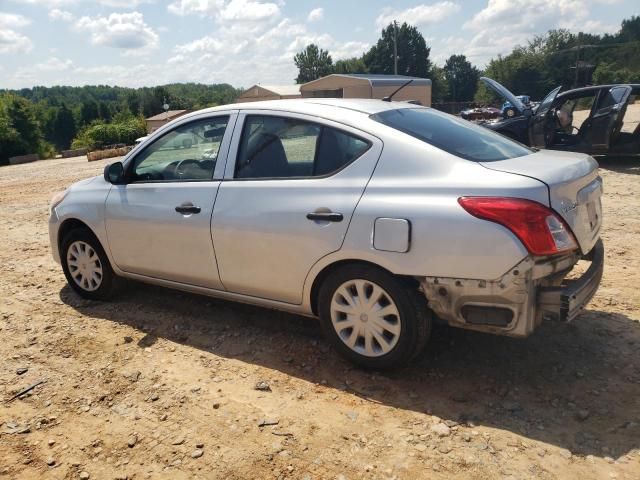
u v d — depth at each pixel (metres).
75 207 4.78
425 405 3.16
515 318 2.96
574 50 79.00
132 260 4.48
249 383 3.50
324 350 3.87
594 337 3.85
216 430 3.03
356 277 3.35
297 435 2.95
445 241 2.98
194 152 4.16
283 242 3.55
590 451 2.71
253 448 2.86
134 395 3.42
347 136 3.48
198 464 2.76
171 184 4.21
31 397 3.45
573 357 3.60
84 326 4.48
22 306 5.00
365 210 3.22
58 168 23.69
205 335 4.21
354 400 3.25
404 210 3.11
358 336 3.47
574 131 11.69
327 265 3.43
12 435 3.07
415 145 3.28
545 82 83.50
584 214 3.24
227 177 3.91
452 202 3.01
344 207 3.31
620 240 6.04
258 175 3.79
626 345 3.71
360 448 2.82
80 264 4.97
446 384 3.36
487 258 2.90
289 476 2.65
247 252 3.74
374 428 2.98
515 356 3.65
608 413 3.00
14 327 4.53
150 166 4.42
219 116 4.08
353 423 3.03
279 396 3.33
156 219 4.20
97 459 2.85
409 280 3.21
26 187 15.05
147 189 4.32
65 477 2.72
